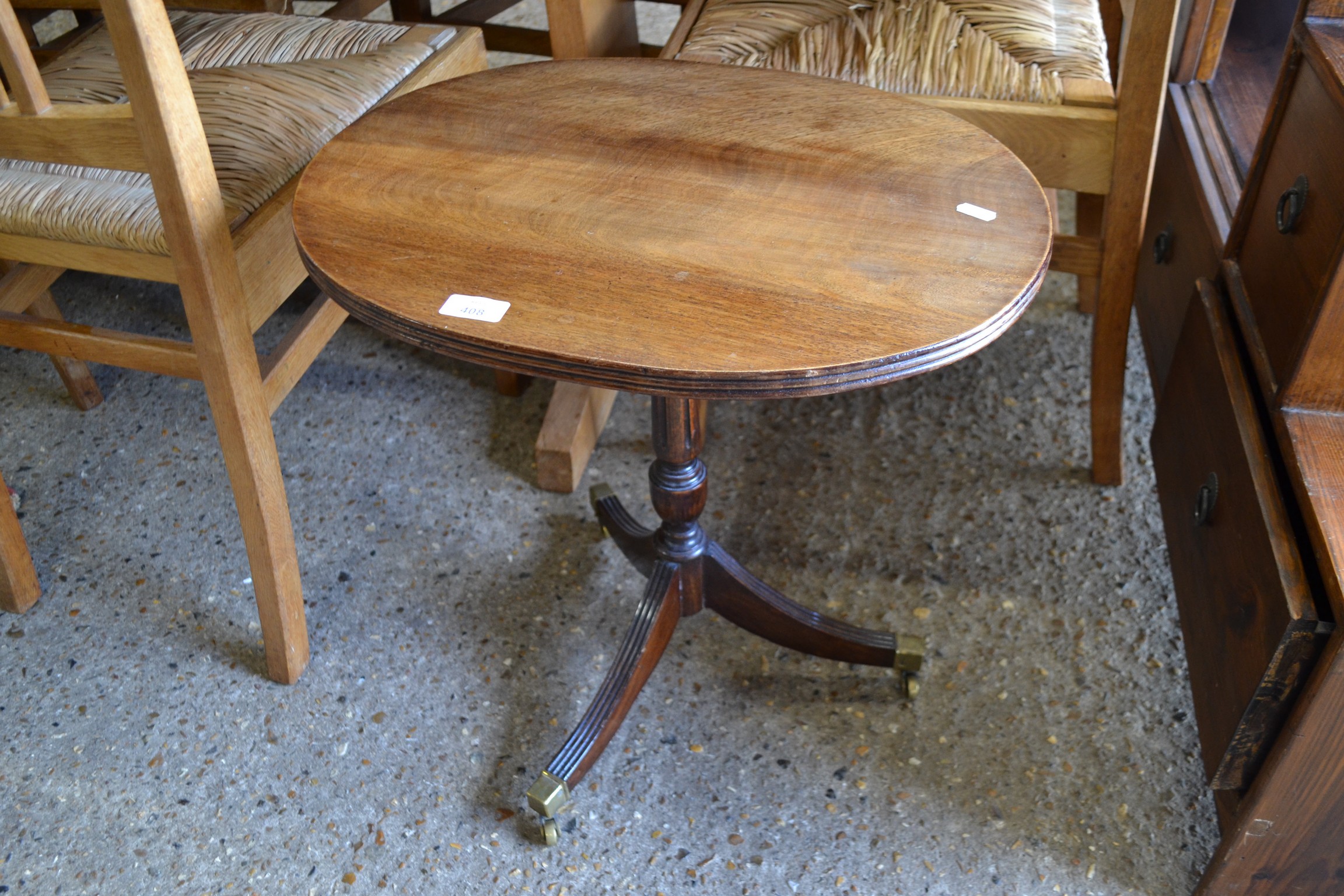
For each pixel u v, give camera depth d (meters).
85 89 1.38
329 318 1.36
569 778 1.27
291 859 1.27
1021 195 1.05
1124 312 1.53
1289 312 1.16
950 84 1.42
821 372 0.84
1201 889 1.19
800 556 1.64
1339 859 1.12
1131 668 1.46
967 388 1.92
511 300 0.92
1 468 1.77
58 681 1.46
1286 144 1.21
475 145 1.15
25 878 1.24
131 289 2.15
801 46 1.48
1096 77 1.41
